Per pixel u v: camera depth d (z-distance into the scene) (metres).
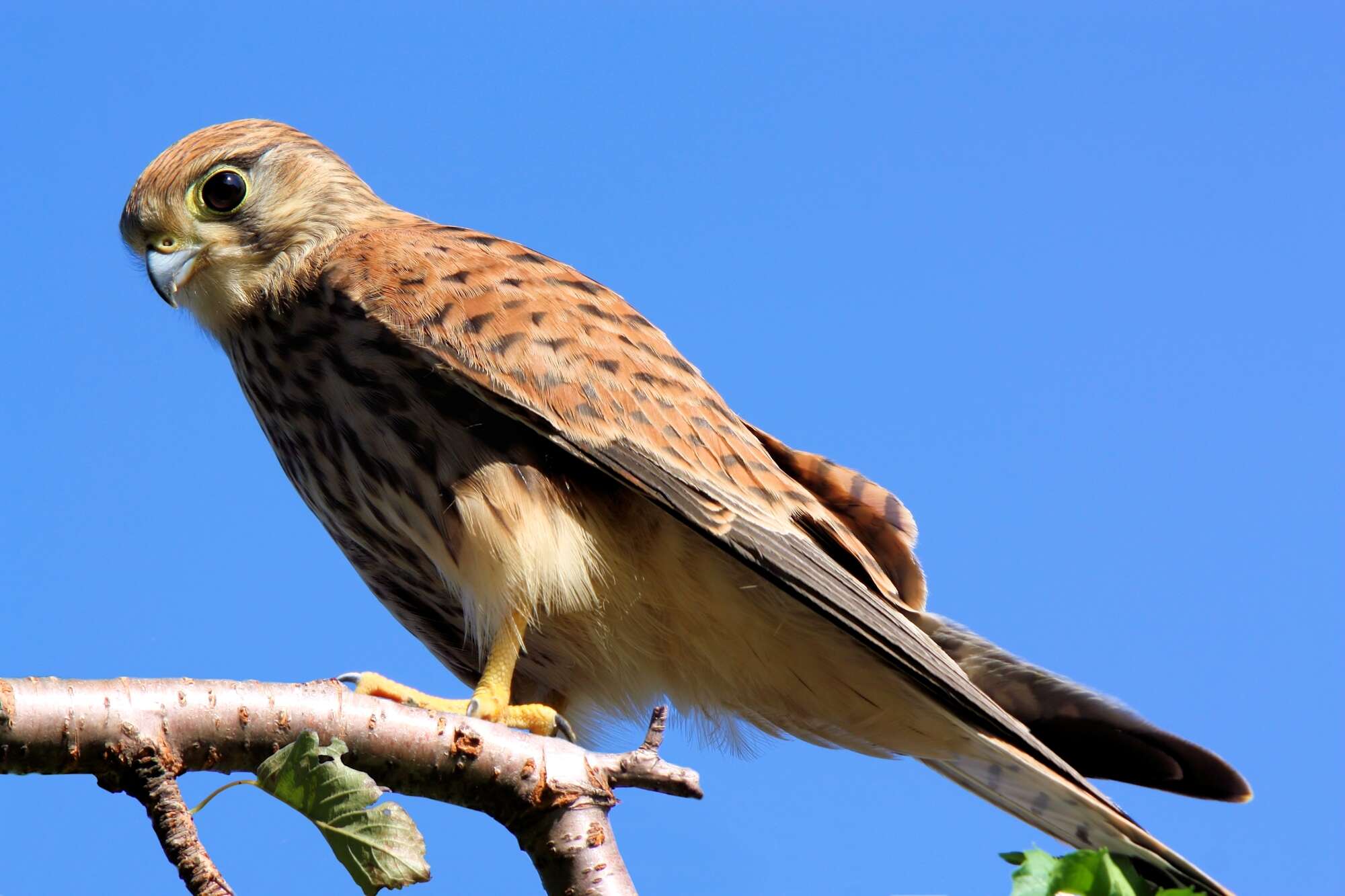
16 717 5.53
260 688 6.12
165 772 5.71
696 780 6.68
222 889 5.55
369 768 6.35
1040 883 5.41
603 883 6.52
